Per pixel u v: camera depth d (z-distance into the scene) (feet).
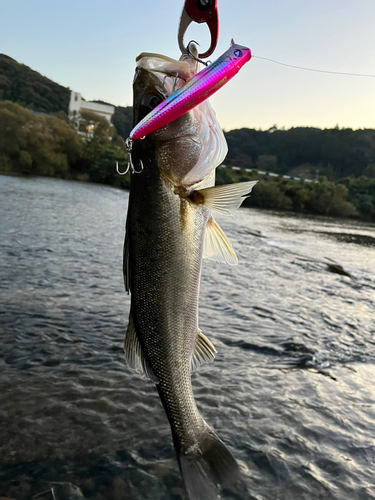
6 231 39.86
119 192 142.72
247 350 17.30
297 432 11.36
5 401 11.91
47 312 19.43
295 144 637.30
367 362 17.12
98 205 83.76
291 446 10.69
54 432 10.66
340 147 606.14
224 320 21.27
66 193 102.78
